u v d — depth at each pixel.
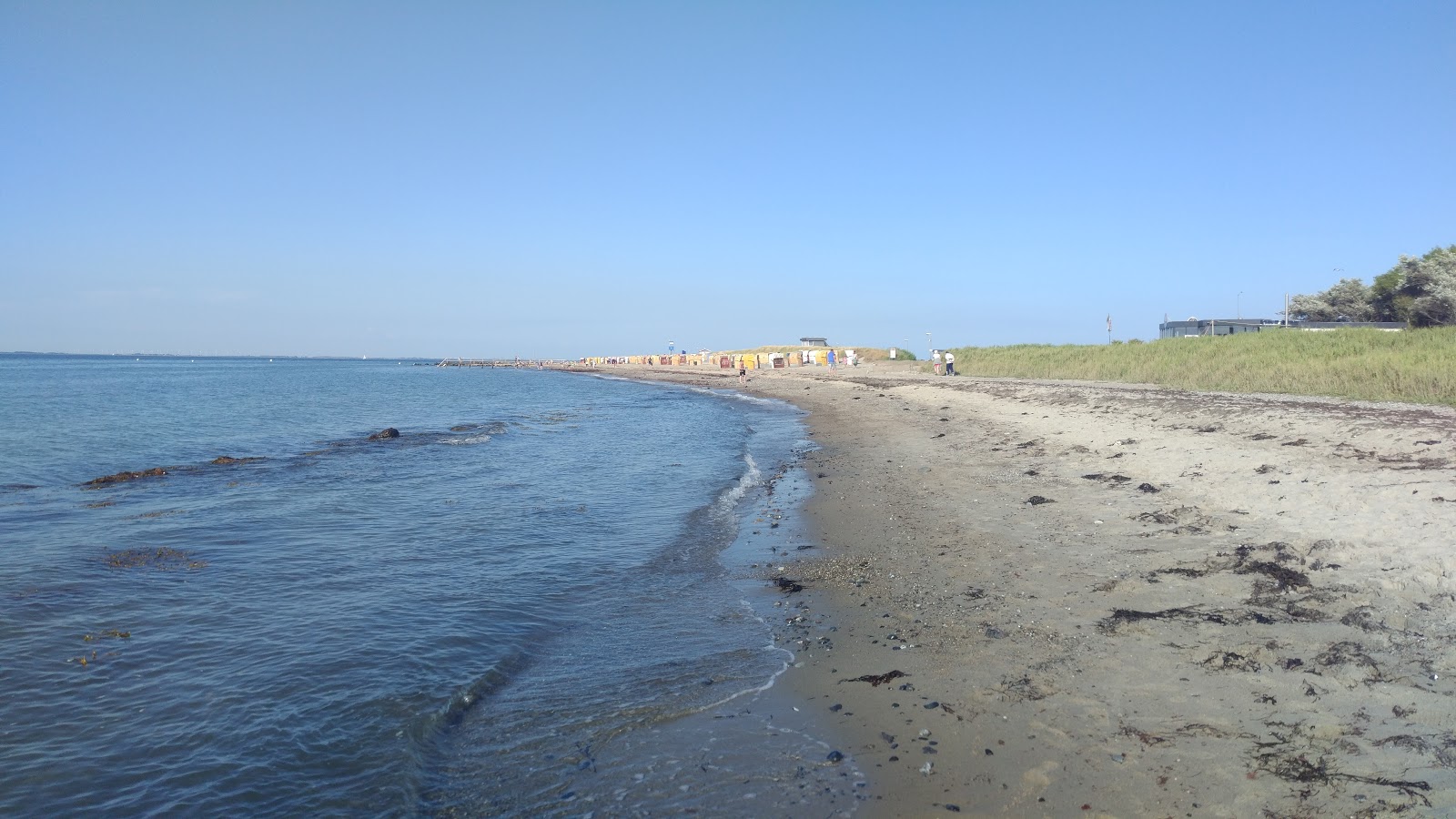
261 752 5.57
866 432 24.92
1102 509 11.44
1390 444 12.45
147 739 5.77
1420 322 36.97
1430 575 7.04
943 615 7.70
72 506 14.97
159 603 8.90
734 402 44.97
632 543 11.65
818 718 5.76
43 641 7.71
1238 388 24.05
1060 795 4.50
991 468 16.06
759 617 8.18
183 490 16.62
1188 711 5.29
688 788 4.93
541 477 18.17
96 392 57.09
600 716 6.03
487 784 5.12
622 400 50.12
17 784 5.19
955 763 4.96
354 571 10.24
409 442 26.19
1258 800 4.26
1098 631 6.85
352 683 6.68
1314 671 5.61
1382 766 4.41
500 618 8.38
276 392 59.59
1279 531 9.09
